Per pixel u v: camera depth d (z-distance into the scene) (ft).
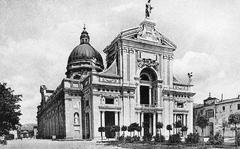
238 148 85.97
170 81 215.51
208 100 265.13
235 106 231.09
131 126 156.66
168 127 184.85
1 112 108.99
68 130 193.36
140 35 208.13
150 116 205.87
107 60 226.79
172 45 221.66
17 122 117.91
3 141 147.64
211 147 90.84
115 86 190.29
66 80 200.75
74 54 261.24
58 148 108.88
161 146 101.81
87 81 194.90
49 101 290.35
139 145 112.27
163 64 214.69
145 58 207.21
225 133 231.50
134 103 195.21
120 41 199.72
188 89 225.56
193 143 107.14
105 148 105.81
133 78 199.11
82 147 113.09
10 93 116.88
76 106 200.44
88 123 192.13
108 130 169.48
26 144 146.51
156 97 207.41
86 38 276.41
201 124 142.00
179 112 216.33
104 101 185.68
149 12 214.69
